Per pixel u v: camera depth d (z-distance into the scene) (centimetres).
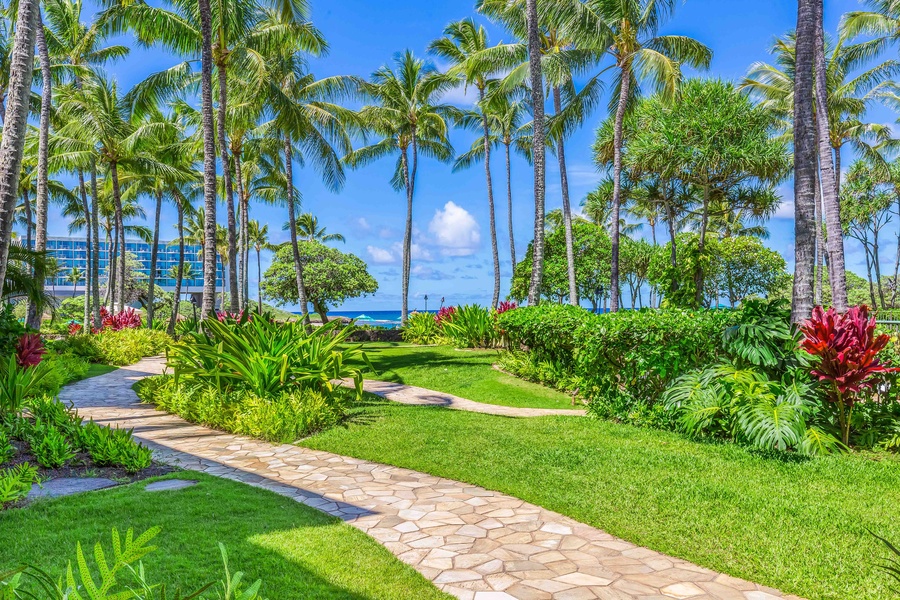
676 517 478
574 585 368
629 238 3684
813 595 348
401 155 3628
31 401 775
